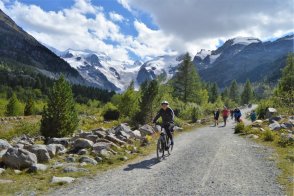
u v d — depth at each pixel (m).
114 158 13.45
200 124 41.06
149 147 17.41
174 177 10.69
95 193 8.79
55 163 12.40
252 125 29.53
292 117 32.41
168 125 14.38
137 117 36.06
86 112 80.25
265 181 10.44
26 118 50.47
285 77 63.81
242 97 150.25
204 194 8.91
